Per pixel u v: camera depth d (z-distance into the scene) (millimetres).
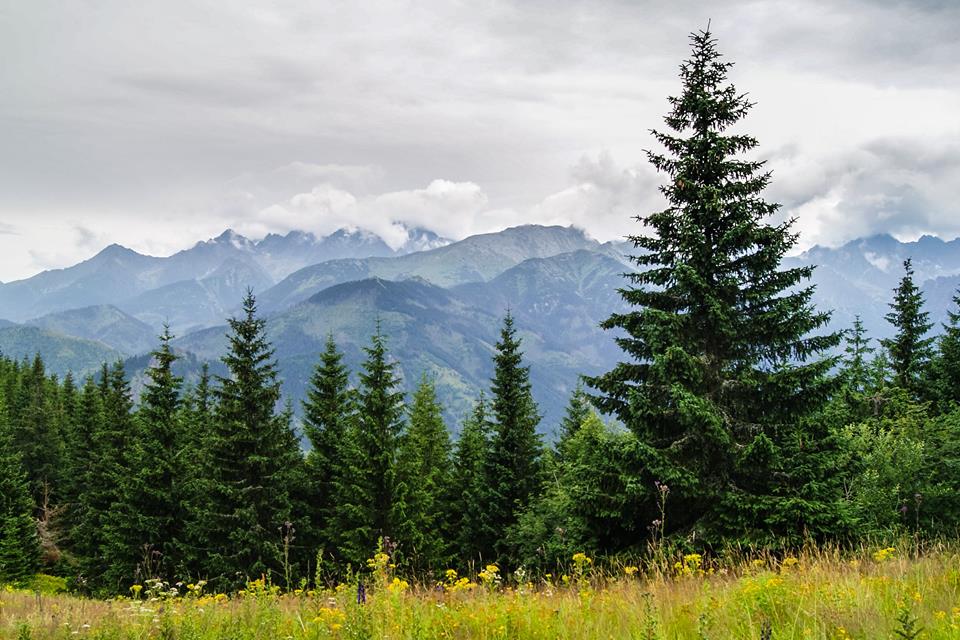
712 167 15586
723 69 16219
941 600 5676
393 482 28547
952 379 28703
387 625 5664
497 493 31969
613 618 6141
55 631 7113
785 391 14688
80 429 48250
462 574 29531
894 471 15289
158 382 33250
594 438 17359
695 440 14820
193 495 31859
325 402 35125
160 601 7402
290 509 28750
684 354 14273
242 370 29859
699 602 6227
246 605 7125
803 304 14953
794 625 4957
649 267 16531
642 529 15492
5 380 84875
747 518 13555
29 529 40031
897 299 33094
